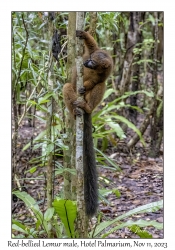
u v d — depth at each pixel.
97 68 5.85
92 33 5.86
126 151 10.00
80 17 4.95
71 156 5.57
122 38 11.38
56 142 5.32
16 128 6.45
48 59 5.78
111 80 11.66
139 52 10.41
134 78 11.26
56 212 4.91
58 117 5.97
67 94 5.58
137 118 12.66
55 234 5.45
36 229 5.38
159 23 10.70
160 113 9.89
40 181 8.02
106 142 9.54
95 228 5.23
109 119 8.83
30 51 5.94
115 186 7.94
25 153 9.25
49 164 5.32
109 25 7.47
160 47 11.26
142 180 8.39
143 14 11.02
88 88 5.91
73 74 5.68
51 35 5.53
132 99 11.35
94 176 5.28
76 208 4.69
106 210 6.89
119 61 11.44
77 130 5.02
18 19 5.70
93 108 5.79
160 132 9.88
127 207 7.12
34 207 5.38
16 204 6.66
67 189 5.57
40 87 7.08
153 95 9.70
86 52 6.00
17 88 6.57
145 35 11.70
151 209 5.21
